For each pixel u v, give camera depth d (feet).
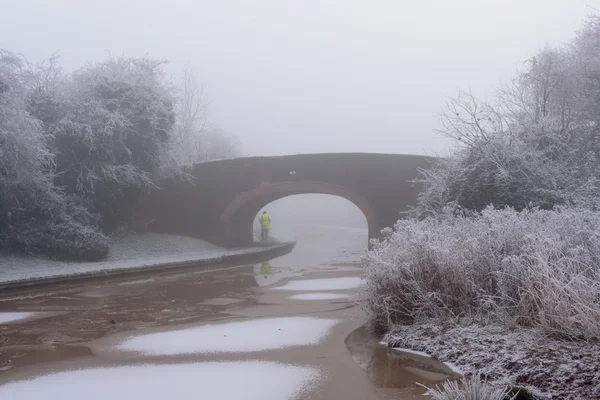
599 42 58.13
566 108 57.06
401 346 25.00
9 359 24.25
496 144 48.32
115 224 79.36
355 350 24.91
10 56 62.64
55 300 41.47
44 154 64.80
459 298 26.43
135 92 80.59
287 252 89.10
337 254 83.35
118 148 77.77
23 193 66.13
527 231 26.96
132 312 35.86
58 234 64.69
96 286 49.65
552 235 25.66
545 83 57.31
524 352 20.16
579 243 25.35
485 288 26.18
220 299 40.73
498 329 23.40
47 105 75.25
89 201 73.67
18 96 63.16
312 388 19.69
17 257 62.03
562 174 46.78
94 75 80.74
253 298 40.98
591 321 20.24
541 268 22.85
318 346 25.77
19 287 47.19
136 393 19.33
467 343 22.75
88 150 75.00
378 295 28.50
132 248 74.64
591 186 44.09
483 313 25.70
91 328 30.91
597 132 52.65
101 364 23.17
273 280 51.93
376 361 23.00
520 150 47.73
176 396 18.95
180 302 39.63
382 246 31.45
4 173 63.77
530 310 23.32
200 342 26.91
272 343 26.48
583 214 29.43
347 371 21.66
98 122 74.38
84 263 62.64
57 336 28.91
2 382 20.85
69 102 75.51
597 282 21.15
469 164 49.24
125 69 85.05
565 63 59.41
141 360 23.71
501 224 28.04
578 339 20.53
